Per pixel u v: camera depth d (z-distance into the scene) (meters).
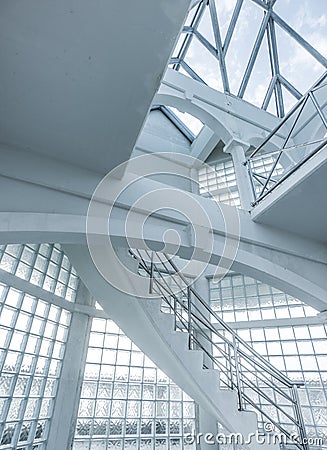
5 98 1.75
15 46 1.48
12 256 3.25
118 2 1.33
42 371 3.41
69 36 1.45
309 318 4.14
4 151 2.06
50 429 3.33
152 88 1.70
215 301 4.81
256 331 4.41
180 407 4.12
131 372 4.12
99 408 3.74
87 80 1.65
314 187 2.46
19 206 1.97
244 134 3.84
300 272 2.88
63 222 2.04
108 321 4.31
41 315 3.54
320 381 3.82
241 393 2.74
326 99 3.81
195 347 4.33
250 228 2.87
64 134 2.00
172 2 1.34
